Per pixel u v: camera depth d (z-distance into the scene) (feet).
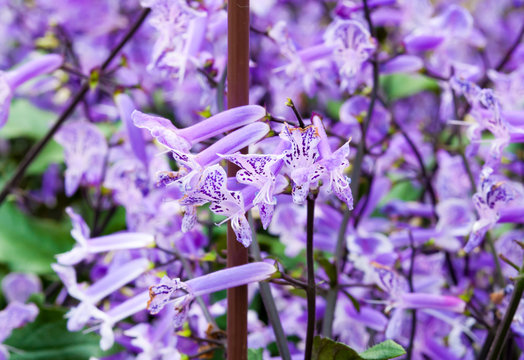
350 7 1.28
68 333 1.35
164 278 1.01
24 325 1.34
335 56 1.23
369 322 1.28
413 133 1.67
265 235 1.63
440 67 1.38
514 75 1.42
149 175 1.37
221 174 0.97
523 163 1.58
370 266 1.27
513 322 1.16
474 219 1.33
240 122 1.02
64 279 1.20
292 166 0.97
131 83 1.38
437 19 1.37
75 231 1.22
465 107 1.37
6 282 1.56
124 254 1.31
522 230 1.48
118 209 1.67
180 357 1.18
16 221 1.61
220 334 1.19
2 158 2.10
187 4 1.18
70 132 1.44
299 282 1.04
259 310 1.48
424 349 1.33
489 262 1.40
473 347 1.34
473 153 1.16
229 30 1.04
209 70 1.23
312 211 1.01
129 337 1.31
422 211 1.51
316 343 1.04
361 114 1.27
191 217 0.99
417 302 1.19
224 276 1.03
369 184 1.44
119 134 1.50
